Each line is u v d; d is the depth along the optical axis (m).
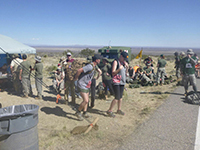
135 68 10.62
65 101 5.93
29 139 2.65
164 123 4.40
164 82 9.78
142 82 9.88
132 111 5.34
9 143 2.48
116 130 4.08
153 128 4.13
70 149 3.26
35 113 2.74
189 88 8.40
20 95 6.77
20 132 2.53
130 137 3.73
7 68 8.12
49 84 9.13
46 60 23.27
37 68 6.23
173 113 5.07
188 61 6.51
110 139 3.66
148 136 3.76
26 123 2.57
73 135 3.78
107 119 4.70
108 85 6.30
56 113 5.06
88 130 3.91
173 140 3.57
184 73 6.66
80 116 4.62
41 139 3.59
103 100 6.50
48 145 3.36
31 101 6.10
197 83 9.63
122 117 4.87
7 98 6.33
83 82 4.36
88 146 3.38
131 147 3.33
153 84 9.59
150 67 10.85
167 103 6.04
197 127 4.12
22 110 3.13
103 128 4.17
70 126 4.27
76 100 6.49
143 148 3.29
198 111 5.20
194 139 3.58
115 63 4.61
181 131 3.95
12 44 7.91
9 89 7.45
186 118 4.68
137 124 4.40
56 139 3.60
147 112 5.20
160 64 9.23
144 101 6.38
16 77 6.94
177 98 6.64
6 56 8.34
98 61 4.33
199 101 5.83
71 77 5.50
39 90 6.33
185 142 3.48
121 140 3.61
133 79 10.52
